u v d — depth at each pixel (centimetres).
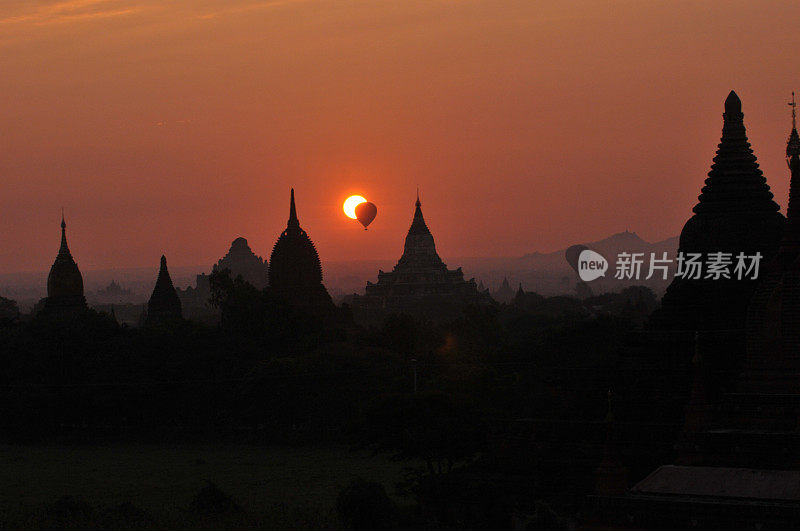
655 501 5872
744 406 7212
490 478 8175
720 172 9112
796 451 6575
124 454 14712
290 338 19362
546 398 8812
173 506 10381
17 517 8875
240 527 8156
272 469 13088
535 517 7438
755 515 5625
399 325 19200
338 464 13362
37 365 17025
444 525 8100
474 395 11488
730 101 9194
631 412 8438
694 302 8888
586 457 8000
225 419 16162
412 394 9931
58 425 16425
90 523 8431
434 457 9669
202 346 17575
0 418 16088
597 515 6000
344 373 15525
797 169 7706
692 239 9044
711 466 6644
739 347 8462
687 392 8344
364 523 8156
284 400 15350
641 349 8725
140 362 16800
